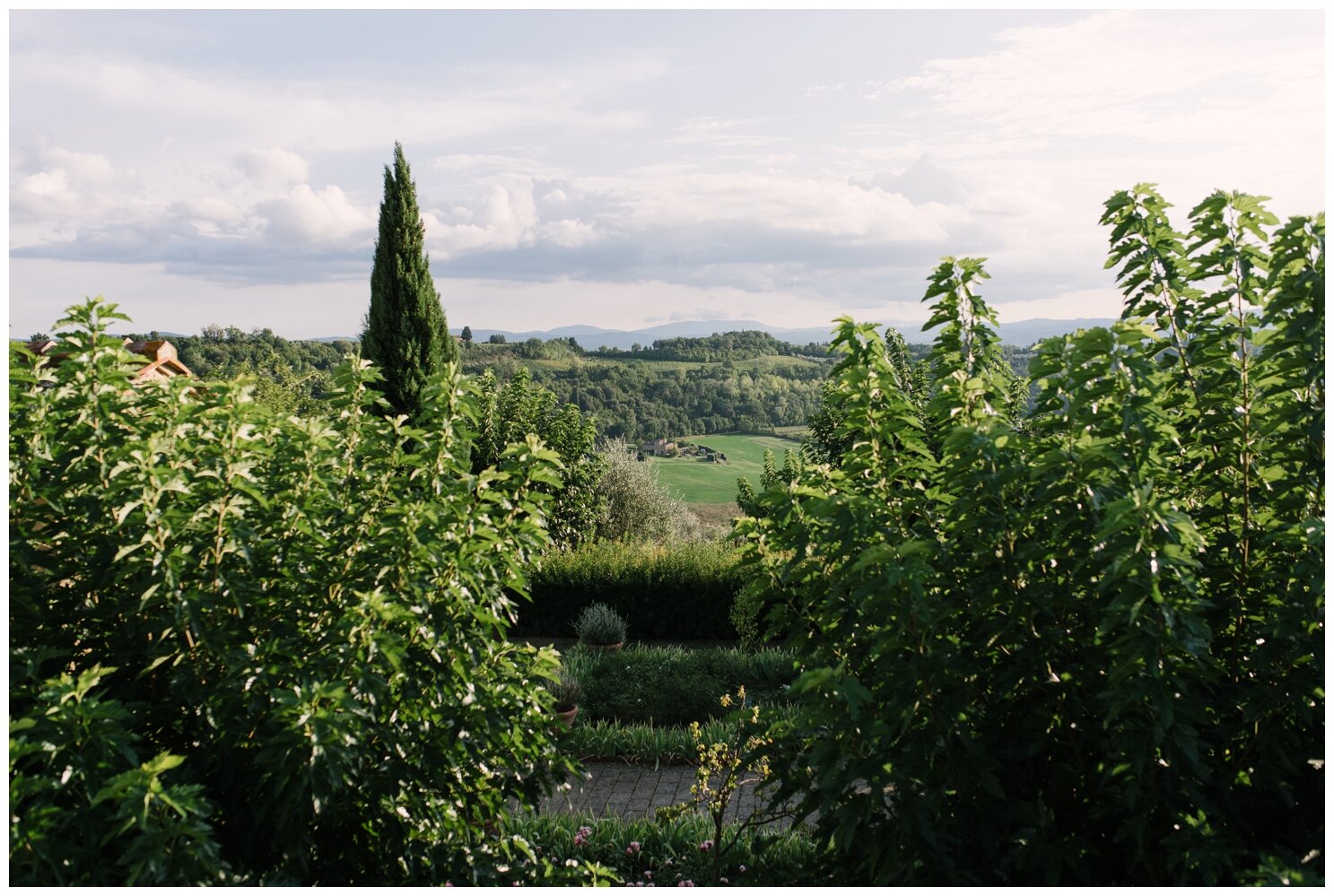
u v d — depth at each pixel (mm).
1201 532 3256
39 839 2203
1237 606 3008
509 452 3898
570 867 3816
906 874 2715
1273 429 2979
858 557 3002
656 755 7473
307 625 3432
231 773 2988
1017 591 2885
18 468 3205
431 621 3348
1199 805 2592
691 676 8977
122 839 2486
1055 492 2826
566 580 12047
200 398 3693
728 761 5445
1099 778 2961
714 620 11898
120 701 2979
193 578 3084
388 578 3346
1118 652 2605
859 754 2803
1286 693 2707
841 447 11508
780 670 9234
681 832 5297
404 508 3373
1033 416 3102
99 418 3146
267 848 3049
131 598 2998
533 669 3936
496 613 3773
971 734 2953
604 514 15211
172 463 3160
